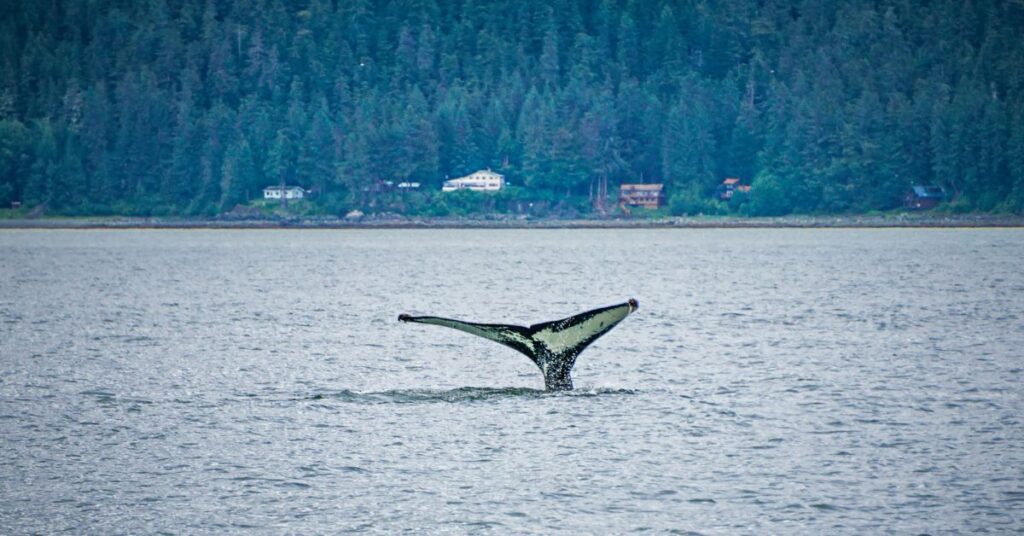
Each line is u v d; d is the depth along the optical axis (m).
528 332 120.44
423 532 89.94
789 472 104.06
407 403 134.38
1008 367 165.25
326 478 103.25
